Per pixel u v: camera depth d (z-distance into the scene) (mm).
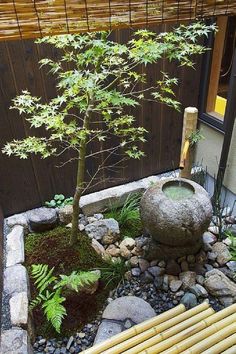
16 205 2469
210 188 2869
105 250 2217
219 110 2713
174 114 2742
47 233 2309
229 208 2555
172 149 2943
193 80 2629
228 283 1903
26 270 1943
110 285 1967
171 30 2146
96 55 1505
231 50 2535
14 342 1480
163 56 2104
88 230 2305
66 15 1082
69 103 1672
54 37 1552
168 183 2039
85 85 1418
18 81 2037
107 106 1724
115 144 2590
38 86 2107
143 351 1550
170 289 1948
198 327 1655
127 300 1807
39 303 1812
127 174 2812
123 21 1170
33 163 2375
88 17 1113
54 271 1983
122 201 2660
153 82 2461
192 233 1854
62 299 1692
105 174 2701
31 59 2006
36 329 1727
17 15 1025
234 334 1633
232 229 2332
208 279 1938
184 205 1838
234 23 2426
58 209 2430
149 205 1922
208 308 1765
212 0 1275
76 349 1652
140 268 2084
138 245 2242
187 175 2369
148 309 1764
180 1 1222
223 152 2420
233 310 1746
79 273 1836
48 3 1043
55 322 1573
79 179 1887
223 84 2686
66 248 2150
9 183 2357
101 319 1758
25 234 2305
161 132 2779
